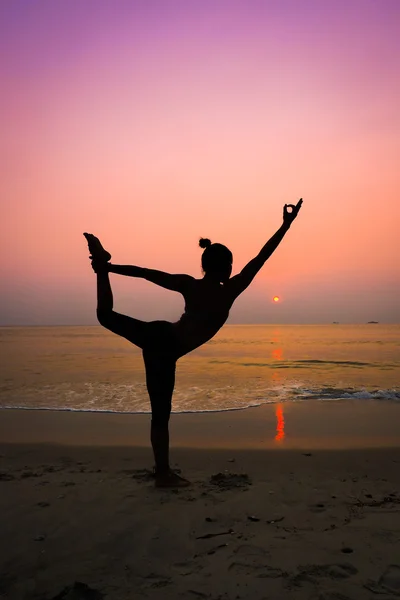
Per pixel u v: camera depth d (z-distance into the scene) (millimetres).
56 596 2475
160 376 4051
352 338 57281
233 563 2793
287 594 2447
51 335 69125
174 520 3465
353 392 11461
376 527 3324
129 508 3727
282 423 7863
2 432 7141
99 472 4922
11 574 2719
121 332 3738
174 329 3738
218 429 7371
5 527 3375
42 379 13812
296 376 15273
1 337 59406
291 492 4168
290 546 3014
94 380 13578
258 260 3797
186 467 5152
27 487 4336
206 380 14047
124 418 8266
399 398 10539
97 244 3629
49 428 7430
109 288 3729
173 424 7789
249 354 26859
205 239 3889
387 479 4684
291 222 3834
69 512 3648
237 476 4660
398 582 2557
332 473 4906
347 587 2510
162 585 2559
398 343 42438
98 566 2795
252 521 3459
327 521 3453
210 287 3744
